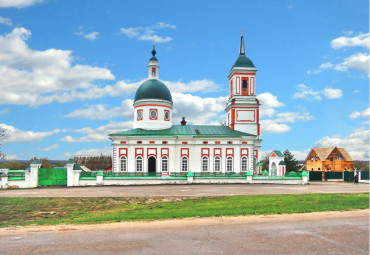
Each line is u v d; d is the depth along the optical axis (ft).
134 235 44.80
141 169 194.59
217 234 44.93
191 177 162.50
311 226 49.93
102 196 106.32
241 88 216.74
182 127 214.48
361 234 44.80
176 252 36.68
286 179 166.71
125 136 195.11
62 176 157.58
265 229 47.93
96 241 41.73
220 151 197.06
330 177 229.45
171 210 69.15
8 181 148.36
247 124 214.28
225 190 125.29
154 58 223.30
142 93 212.43
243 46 224.33
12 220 63.05
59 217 66.49
